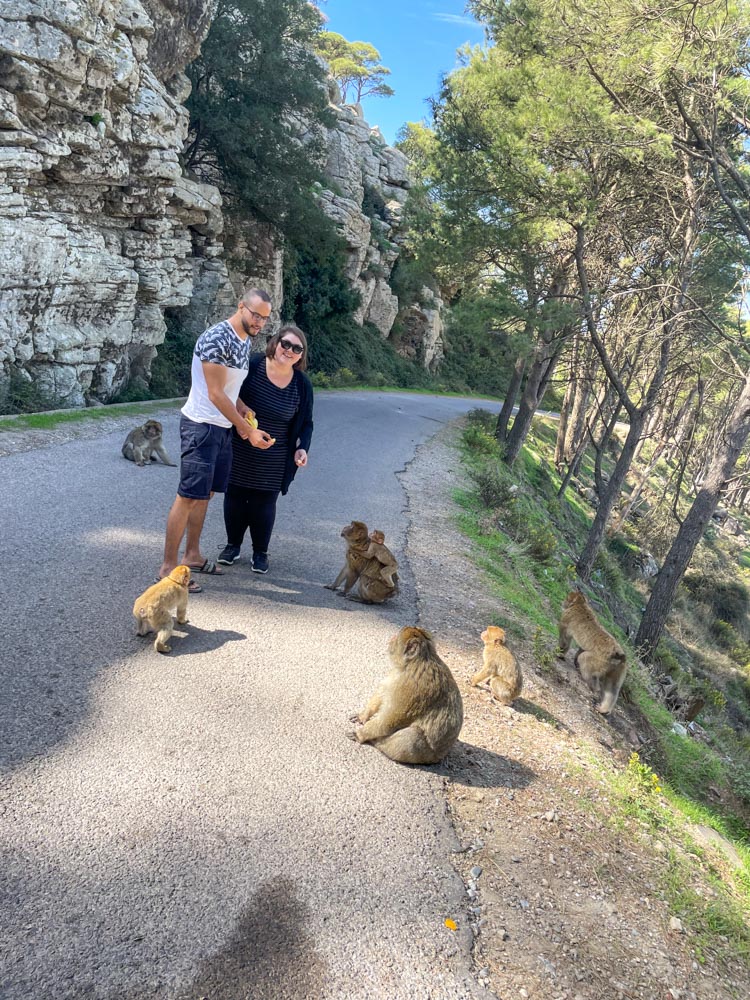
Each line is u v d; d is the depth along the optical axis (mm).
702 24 11914
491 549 9695
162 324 18375
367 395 32125
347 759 3723
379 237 46656
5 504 6781
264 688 4250
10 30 11312
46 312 13523
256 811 3164
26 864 2613
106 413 13406
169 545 5238
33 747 3271
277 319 29547
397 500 10820
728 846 4832
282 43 26047
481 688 5074
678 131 14719
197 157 24375
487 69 16422
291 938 2539
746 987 3070
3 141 11773
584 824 3826
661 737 7738
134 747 3436
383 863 3035
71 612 4684
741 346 15078
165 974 2295
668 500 37406
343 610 5785
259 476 5715
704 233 17156
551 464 34531
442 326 55438
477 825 3494
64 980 2203
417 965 2555
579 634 6410
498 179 15922
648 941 3094
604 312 20172
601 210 16328
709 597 29984
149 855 2777
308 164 25250
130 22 14438
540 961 2744
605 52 13773
